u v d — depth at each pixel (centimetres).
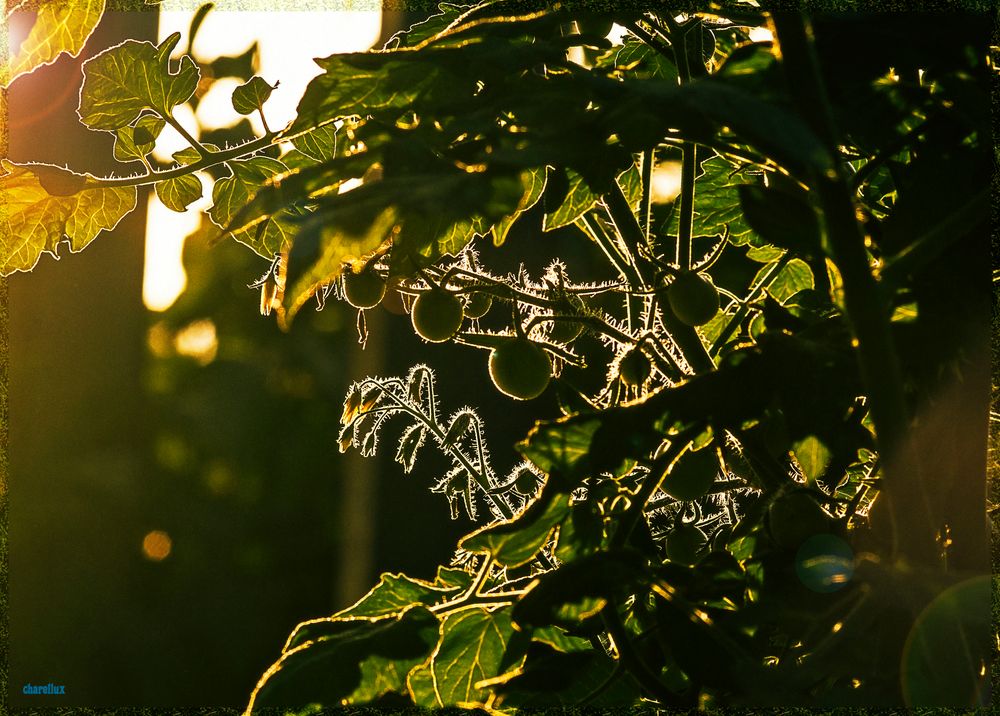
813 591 95
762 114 86
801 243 92
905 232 94
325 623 101
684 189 103
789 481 99
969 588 90
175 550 543
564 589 93
